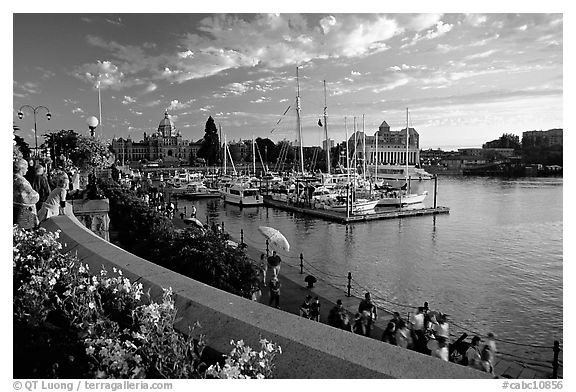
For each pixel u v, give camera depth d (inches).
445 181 5324.8
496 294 1017.5
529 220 2233.0
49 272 196.1
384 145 7760.8
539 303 950.4
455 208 2728.8
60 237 300.0
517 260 1392.7
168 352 135.0
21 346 152.6
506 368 575.2
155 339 136.6
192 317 156.0
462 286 1086.4
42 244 240.1
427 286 1081.4
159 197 2087.8
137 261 223.5
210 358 143.3
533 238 1769.2
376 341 131.6
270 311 153.9
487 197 3408.0
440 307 921.5
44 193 592.4
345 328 574.6
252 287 354.6
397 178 4972.9
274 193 3154.5
